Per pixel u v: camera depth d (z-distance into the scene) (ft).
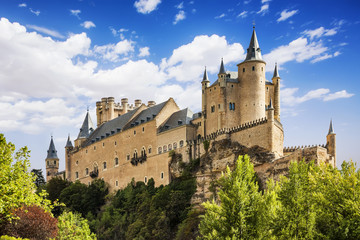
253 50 373.81
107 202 470.39
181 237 323.98
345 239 169.07
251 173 187.32
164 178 405.80
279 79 397.39
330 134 350.02
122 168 474.08
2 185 150.71
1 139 160.45
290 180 181.98
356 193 179.11
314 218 173.68
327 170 195.42
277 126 327.47
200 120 393.70
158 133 426.10
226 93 368.48
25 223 171.63
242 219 174.29
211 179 353.92
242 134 341.21
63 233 240.12
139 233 353.72
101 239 393.09
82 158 561.43
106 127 549.54
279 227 174.60
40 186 536.01
